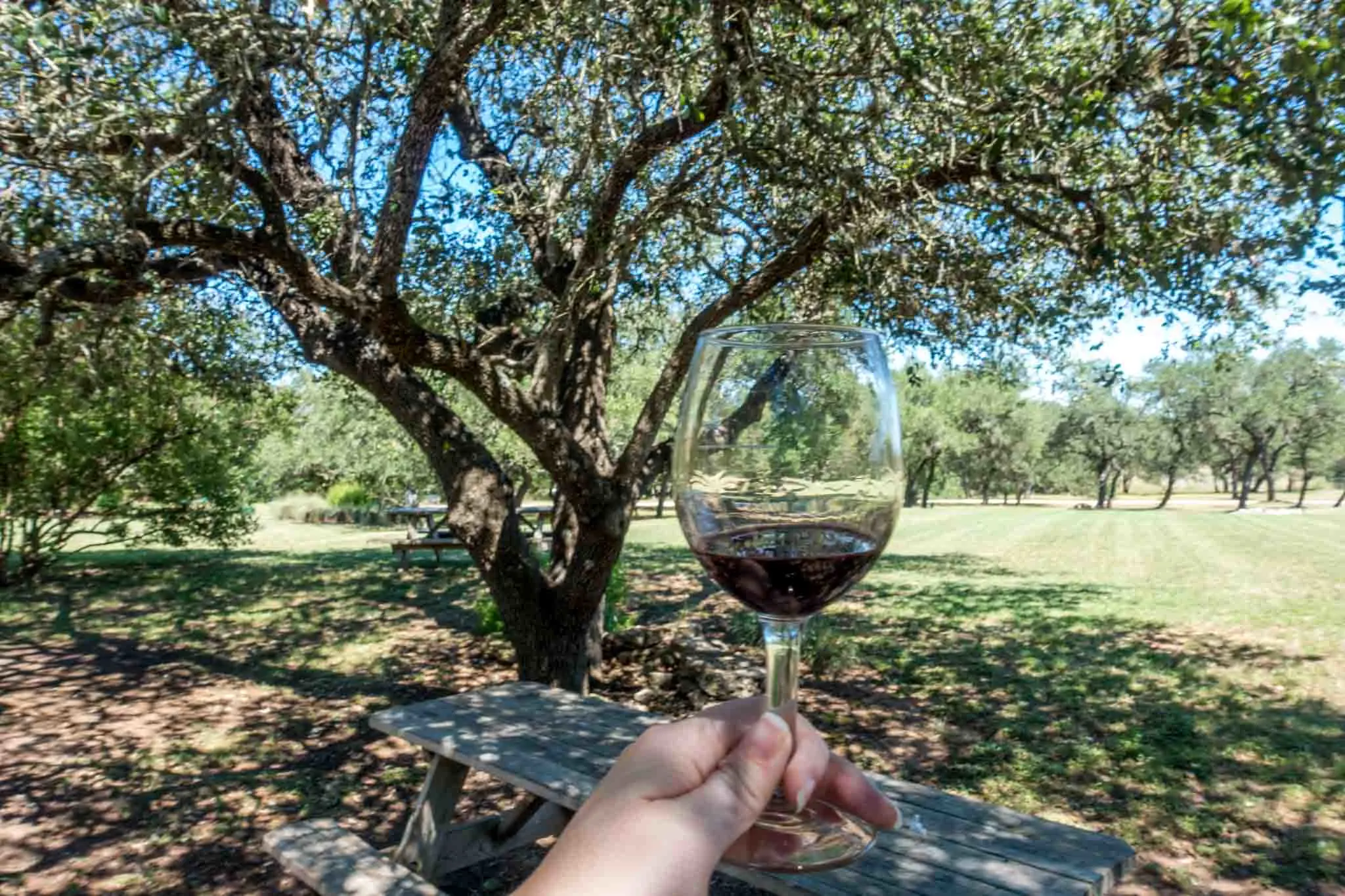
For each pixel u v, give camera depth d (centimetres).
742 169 570
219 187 436
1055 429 6078
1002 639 943
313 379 939
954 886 211
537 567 639
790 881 212
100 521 1391
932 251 519
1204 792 511
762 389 82
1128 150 530
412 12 403
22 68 371
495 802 483
